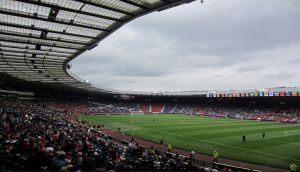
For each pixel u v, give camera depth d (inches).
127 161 544.1
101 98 4909.0
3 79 2490.2
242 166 774.5
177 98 4854.8
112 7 754.2
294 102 3051.2
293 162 824.3
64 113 3051.2
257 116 2972.4
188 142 1195.9
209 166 754.2
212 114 3558.1
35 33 980.6
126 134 1472.7
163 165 566.3
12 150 390.6
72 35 1012.5
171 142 1197.7
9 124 967.0
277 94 2635.3
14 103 2167.8
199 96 4020.7
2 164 278.4
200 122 2342.5
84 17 848.9
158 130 1664.6
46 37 1021.2
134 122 2261.3
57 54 1347.2
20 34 964.0
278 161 836.0
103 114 3501.5
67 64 1669.5
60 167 203.0
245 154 939.3
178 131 1612.9
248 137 1357.0
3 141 411.2
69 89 3703.3
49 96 3622.0
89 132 1382.9
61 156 281.0
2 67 1705.2
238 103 3799.2
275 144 1144.8
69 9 764.6
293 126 2033.7
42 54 1327.5
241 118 3038.9
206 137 1352.1
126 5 740.7
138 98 5039.4
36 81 2682.1
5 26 874.8
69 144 593.6
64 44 1148.5
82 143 765.9
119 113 3833.7
